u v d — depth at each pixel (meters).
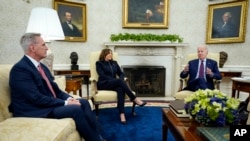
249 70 3.79
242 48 3.83
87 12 4.13
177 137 1.31
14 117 1.38
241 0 3.71
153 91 4.30
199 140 1.12
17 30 3.11
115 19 4.27
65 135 1.19
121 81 2.64
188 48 4.32
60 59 3.97
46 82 1.62
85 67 4.18
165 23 4.28
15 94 1.43
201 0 4.19
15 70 1.43
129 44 4.05
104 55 2.92
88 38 4.19
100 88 2.79
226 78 4.09
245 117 1.41
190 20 4.27
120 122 2.58
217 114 1.23
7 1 2.96
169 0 4.23
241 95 3.79
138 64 4.29
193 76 2.78
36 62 1.60
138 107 3.38
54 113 1.45
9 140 1.01
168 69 4.33
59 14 3.77
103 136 2.12
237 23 3.80
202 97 1.34
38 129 1.13
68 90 2.59
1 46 2.90
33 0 3.37
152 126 2.44
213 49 4.18
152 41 4.09
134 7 4.25
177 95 2.62
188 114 1.53
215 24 4.05
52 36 2.02
